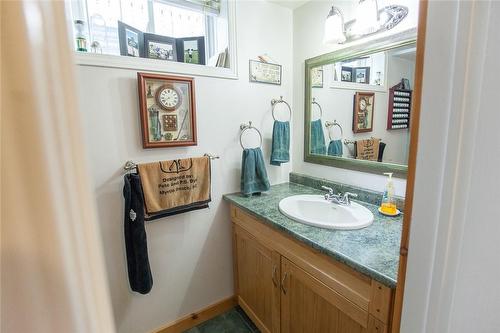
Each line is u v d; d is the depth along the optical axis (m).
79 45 1.20
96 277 0.30
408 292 0.48
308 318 1.15
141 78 1.30
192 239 1.64
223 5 1.63
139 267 1.33
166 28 1.54
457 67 0.36
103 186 1.31
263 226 1.38
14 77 0.23
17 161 0.24
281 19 1.81
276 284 1.33
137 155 1.37
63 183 0.26
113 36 1.37
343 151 1.63
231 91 1.64
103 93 1.25
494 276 0.43
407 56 1.25
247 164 1.65
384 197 1.34
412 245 0.46
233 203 1.59
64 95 0.27
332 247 0.96
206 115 1.57
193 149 1.54
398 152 1.34
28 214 0.25
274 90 1.84
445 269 0.42
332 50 1.61
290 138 1.99
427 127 0.41
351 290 0.91
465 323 0.43
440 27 0.37
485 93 0.35
